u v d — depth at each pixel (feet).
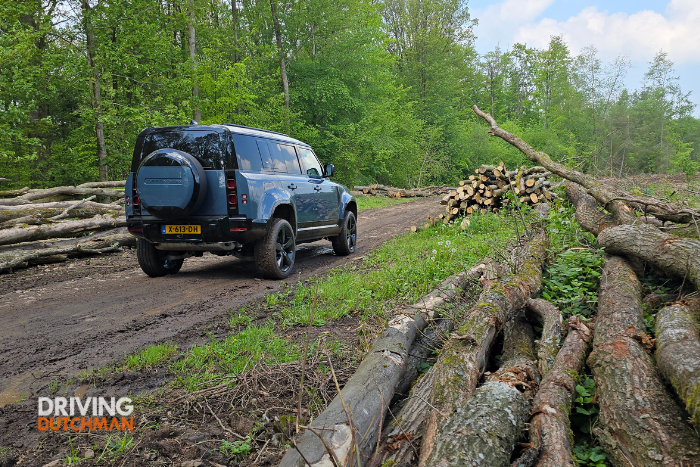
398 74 138.41
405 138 110.22
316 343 12.28
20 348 12.45
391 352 10.02
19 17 50.21
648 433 6.47
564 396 7.66
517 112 210.59
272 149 22.49
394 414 8.63
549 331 10.43
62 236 29.91
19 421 8.53
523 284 12.66
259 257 20.42
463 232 29.96
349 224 29.35
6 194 34.81
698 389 6.48
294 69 92.94
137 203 20.30
